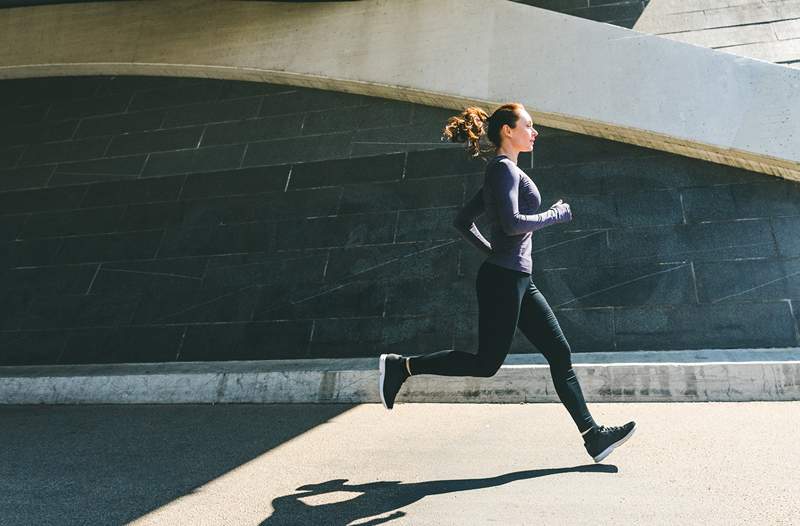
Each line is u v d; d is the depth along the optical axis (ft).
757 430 10.00
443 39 23.47
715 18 21.07
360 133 23.31
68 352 20.35
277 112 25.43
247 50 27.14
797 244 16.01
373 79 23.93
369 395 14.58
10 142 28.86
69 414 15.34
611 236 17.67
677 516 6.74
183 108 27.32
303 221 21.27
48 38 31.45
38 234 24.45
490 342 8.63
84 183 25.79
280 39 26.68
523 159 20.30
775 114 17.65
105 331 20.49
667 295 16.16
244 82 27.27
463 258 18.60
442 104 22.93
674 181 18.29
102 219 24.08
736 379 12.42
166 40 29.07
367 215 20.66
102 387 16.75
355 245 20.03
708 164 18.42
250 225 21.83
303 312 19.01
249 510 7.95
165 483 9.42
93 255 22.95
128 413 15.06
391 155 22.13
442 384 14.12
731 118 18.08
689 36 20.97
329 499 8.13
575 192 18.97
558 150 20.20
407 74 23.44
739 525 6.40
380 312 18.31
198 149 25.31
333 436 11.67
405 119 23.11
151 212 23.61
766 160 17.37
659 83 19.39
